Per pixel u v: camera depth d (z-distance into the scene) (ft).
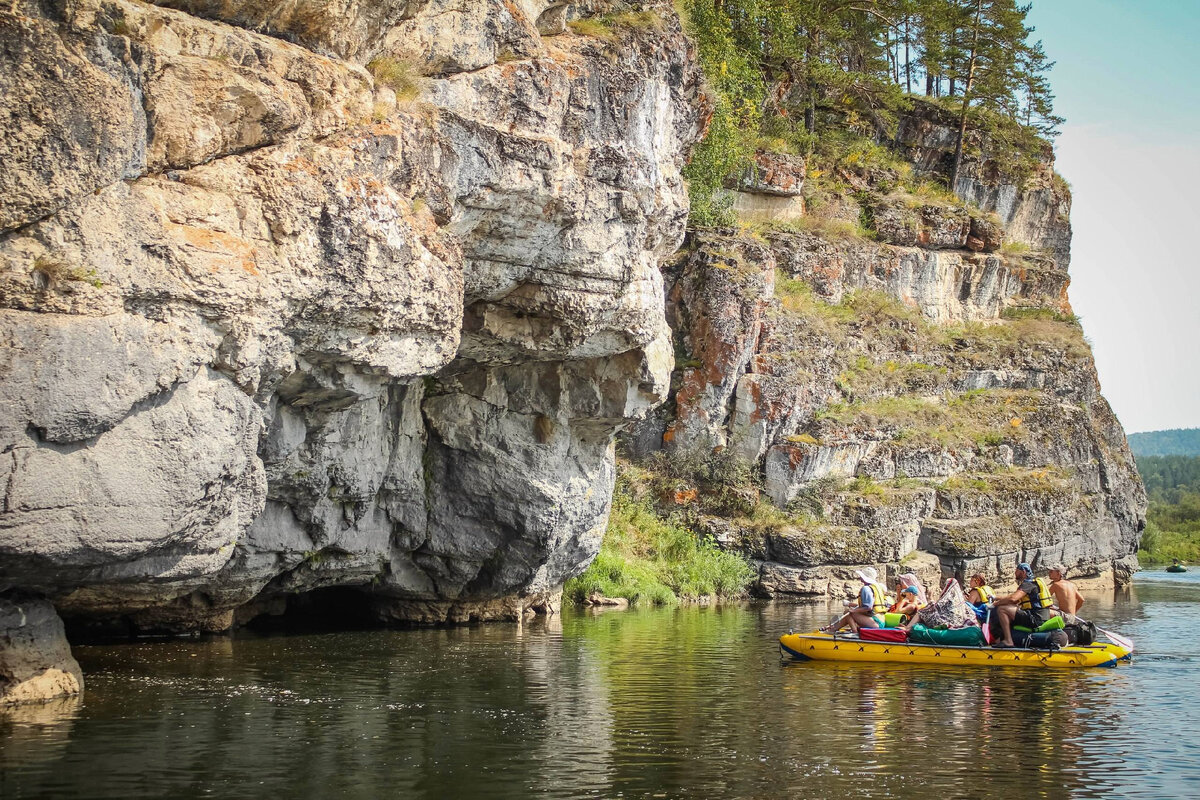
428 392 65.82
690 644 67.00
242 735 37.42
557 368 68.13
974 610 62.85
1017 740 40.40
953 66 179.01
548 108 54.24
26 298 33.24
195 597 58.23
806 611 94.68
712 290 119.44
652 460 118.21
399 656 56.65
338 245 43.32
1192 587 147.74
